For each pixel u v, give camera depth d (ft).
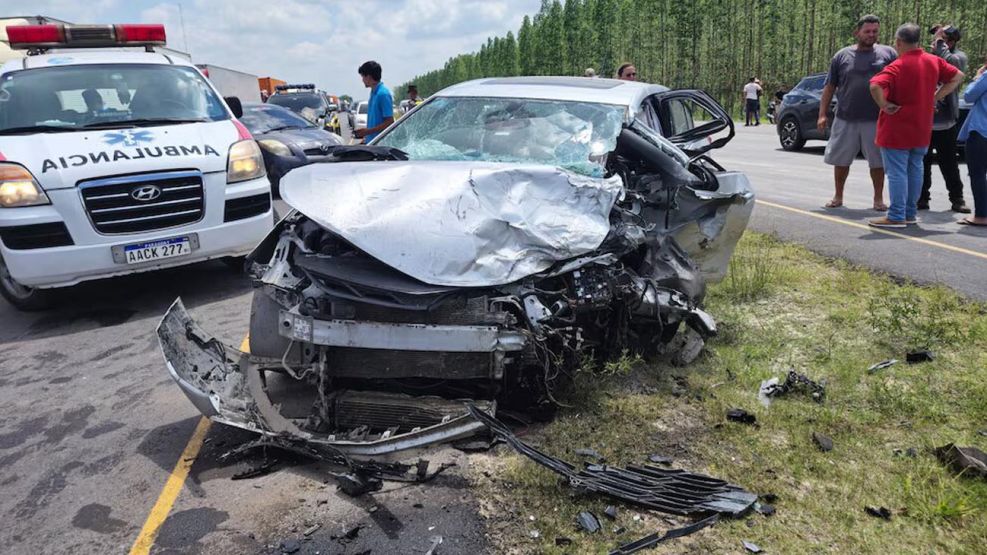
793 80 145.07
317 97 61.87
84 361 14.76
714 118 16.39
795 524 8.45
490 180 11.33
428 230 10.25
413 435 9.34
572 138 14.17
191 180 17.83
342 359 10.53
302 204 10.66
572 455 10.05
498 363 9.99
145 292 19.77
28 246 16.24
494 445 10.38
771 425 10.88
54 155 16.72
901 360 13.33
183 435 11.30
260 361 11.59
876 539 8.16
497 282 10.08
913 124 22.91
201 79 21.97
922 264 19.35
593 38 203.41
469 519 8.66
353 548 8.16
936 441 10.29
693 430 10.82
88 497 9.55
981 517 8.49
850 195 31.53
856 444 10.26
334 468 9.98
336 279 10.00
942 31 28.63
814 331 14.99
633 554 7.89
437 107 16.14
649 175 14.16
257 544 8.32
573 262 11.02
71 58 20.98
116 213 16.94
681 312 12.76
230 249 18.65
